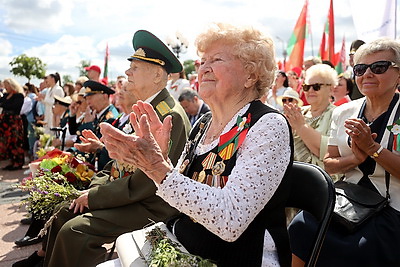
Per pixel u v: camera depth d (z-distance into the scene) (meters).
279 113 1.48
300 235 2.05
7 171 7.30
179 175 1.33
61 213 2.64
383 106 2.22
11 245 3.59
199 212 1.27
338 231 2.02
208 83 1.59
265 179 1.33
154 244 1.51
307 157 3.09
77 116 4.90
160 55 2.77
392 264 1.95
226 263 1.45
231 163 1.45
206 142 1.66
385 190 2.15
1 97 7.80
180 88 6.77
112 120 3.64
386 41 2.15
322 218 1.54
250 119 1.48
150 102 2.77
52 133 7.77
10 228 4.03
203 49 1.62
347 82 4.08
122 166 2.72
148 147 1.31
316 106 3.31
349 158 2.26
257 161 1.35
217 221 1.26
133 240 1.66
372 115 2.28
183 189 1.29
